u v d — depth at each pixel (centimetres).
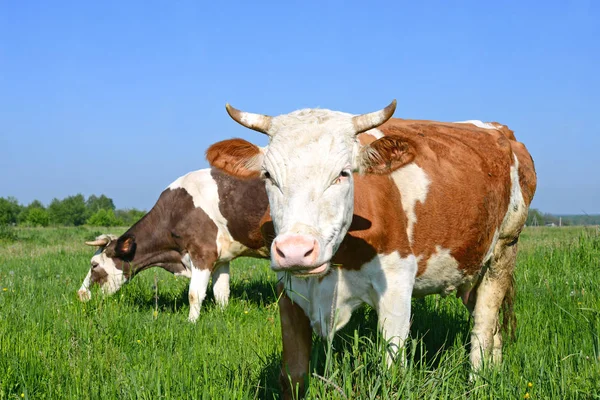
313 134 370
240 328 627
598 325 541
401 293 436
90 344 534
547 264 920
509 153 593
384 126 509
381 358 366
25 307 702
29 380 441
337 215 360
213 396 390
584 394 373
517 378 424
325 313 429
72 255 1600
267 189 378
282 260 326
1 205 7425
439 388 371
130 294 917
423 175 475
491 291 579
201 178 888
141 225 927
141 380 420
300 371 420
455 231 491
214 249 871
